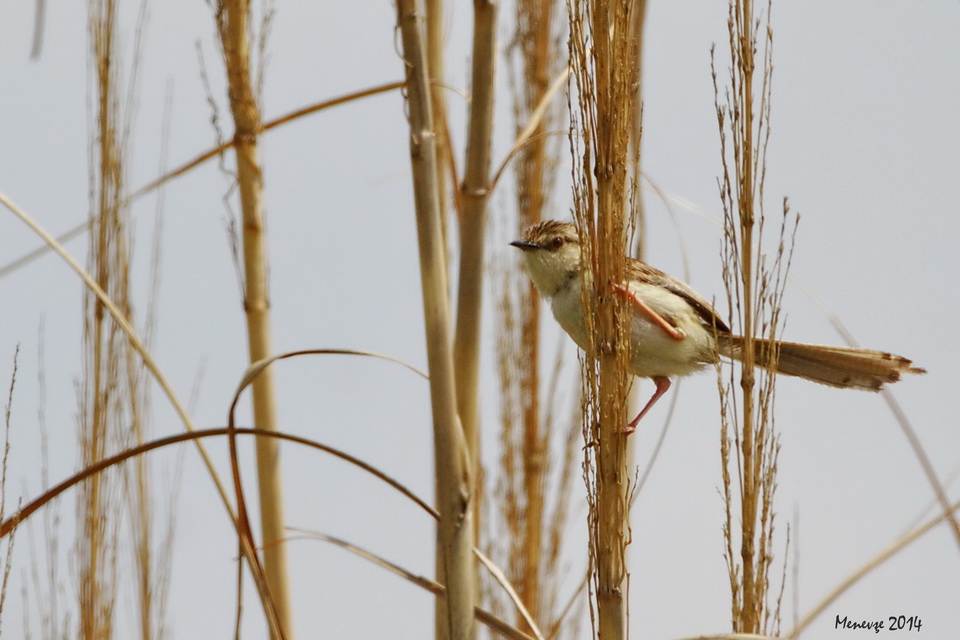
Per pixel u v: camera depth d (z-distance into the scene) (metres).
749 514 7.50
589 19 7.29
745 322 7.58
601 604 7.15
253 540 8.16
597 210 7.34
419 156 7.30
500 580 8.19
